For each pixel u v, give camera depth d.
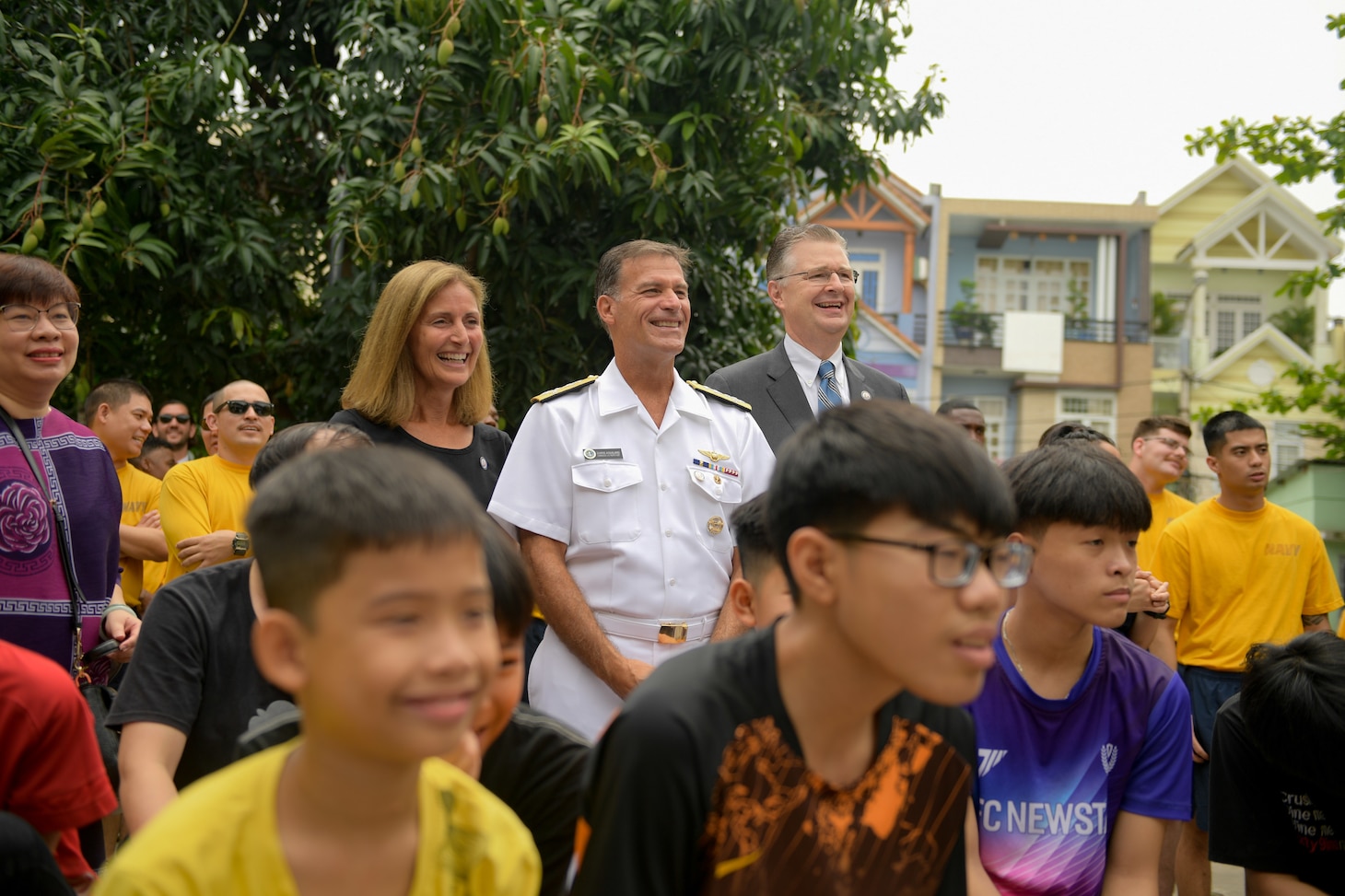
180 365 6.52
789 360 3.96
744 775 1.38
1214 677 4.64
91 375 6.45
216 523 4.45
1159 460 5.21
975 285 22.67
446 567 1.13
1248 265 23.30
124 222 5.60
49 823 2.03
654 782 1.34
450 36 5.28
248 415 4.53
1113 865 2.29
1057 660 2.24
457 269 3.46
